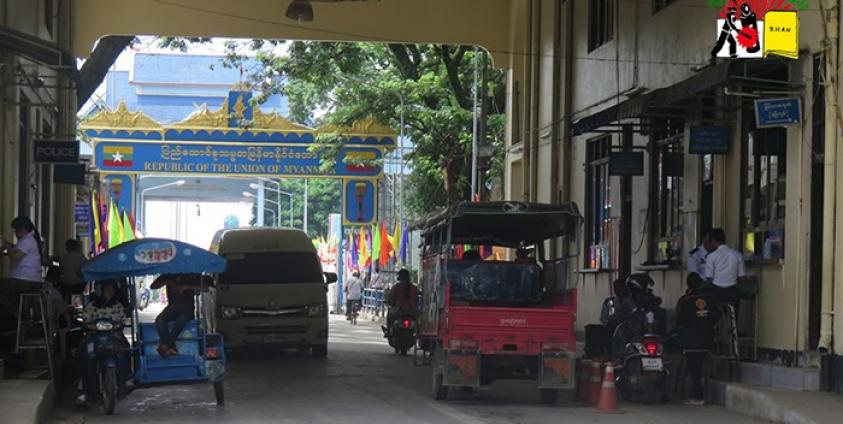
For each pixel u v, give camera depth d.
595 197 24.03
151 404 14.20
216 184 83.00
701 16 17.78
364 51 38.19
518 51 29.22
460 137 38.03
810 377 13.62
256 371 19.05
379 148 46.03
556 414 13.34
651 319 14.99
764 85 15.03
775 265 14.95
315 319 21.56
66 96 27.06
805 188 14.22
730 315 14.99
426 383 17.08
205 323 13.84
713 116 16.92
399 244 42.72
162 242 13.34
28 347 14.12
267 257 22.34
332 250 58.12
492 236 17.16
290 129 47.00
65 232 28.95
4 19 18.55
